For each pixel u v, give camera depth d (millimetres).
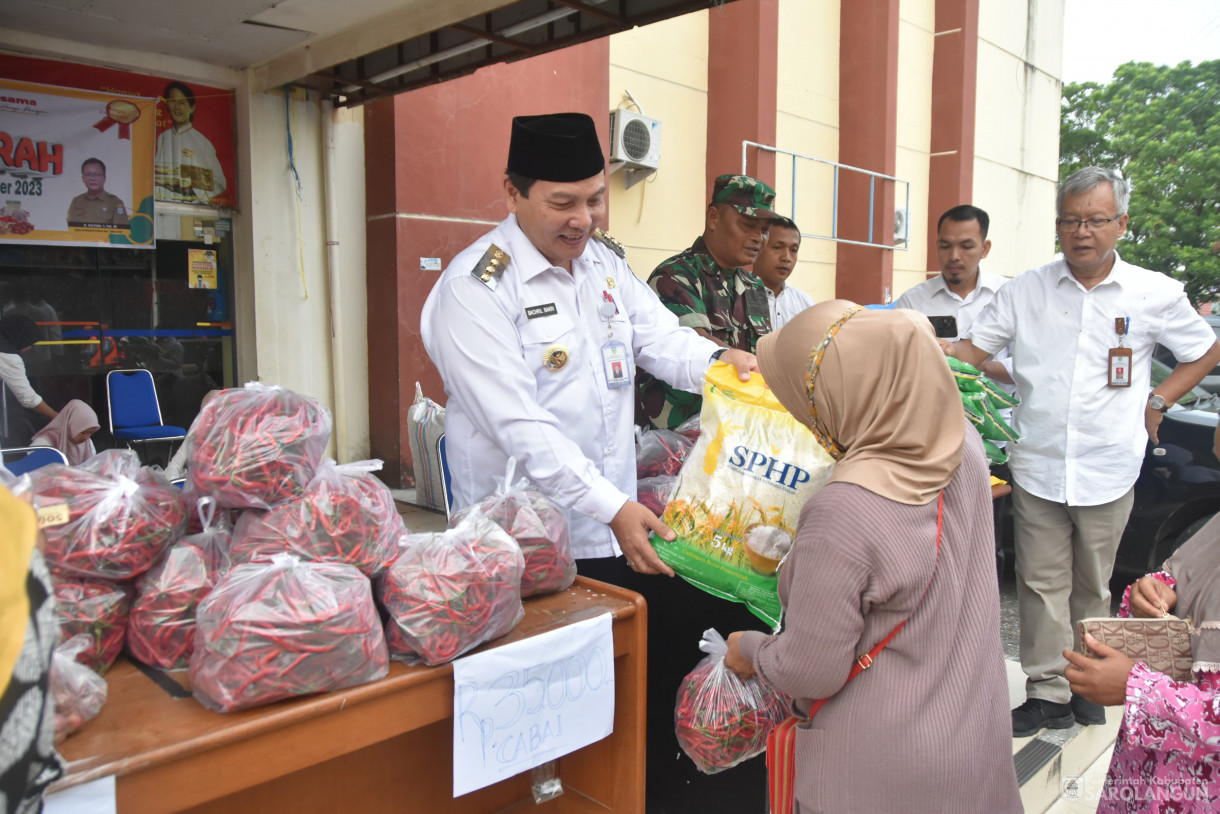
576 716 1507
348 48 3668
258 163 4371
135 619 1255
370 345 4953
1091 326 2686
